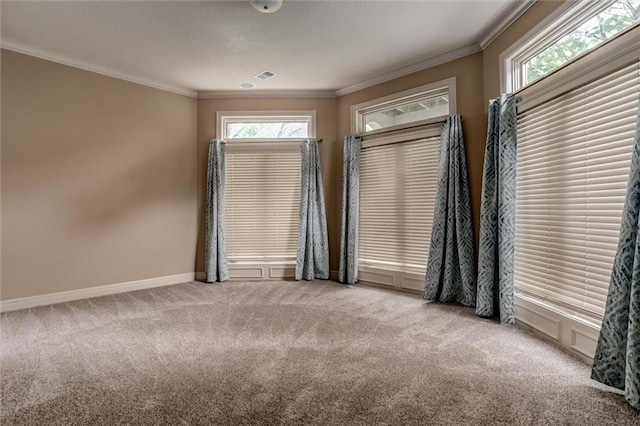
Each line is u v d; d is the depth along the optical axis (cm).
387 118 426
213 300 365
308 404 168
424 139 384
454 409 163
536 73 272
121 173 403
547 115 249
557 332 238
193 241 468
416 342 247
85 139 375
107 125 391
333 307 337
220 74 406
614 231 196
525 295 276
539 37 256
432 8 275
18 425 153
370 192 435
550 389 181
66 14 277
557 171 239
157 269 433
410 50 348
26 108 337
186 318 304
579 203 220
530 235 268
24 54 335
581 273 218
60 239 358
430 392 179
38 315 312
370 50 347
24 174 336
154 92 431
